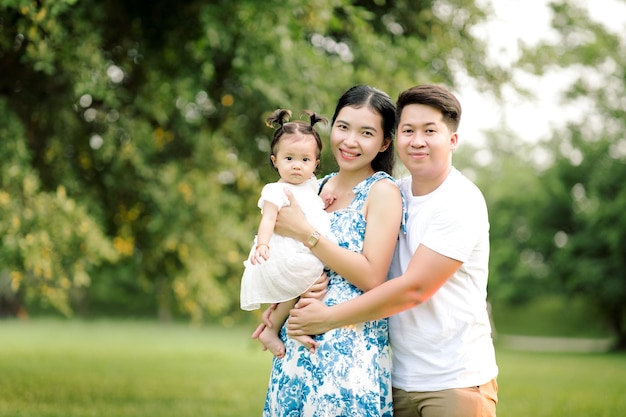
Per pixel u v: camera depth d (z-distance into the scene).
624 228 26.16
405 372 3.52
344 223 3.54
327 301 3.46
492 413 3.49
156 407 8.75
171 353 18.17
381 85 7.62
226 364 15.54
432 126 3.41
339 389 3.37
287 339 3.58
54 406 8.29
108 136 8.72
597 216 26.53
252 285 3.57
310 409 3.41
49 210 7.26
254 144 8.78
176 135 9.64
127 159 9.41
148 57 7.97
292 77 7.29
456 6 8.49
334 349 3.39
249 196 10.09
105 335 25.38
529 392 11.45
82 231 7.59
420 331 3.47
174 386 11.19
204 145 9.48
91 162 9.67
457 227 3.37
